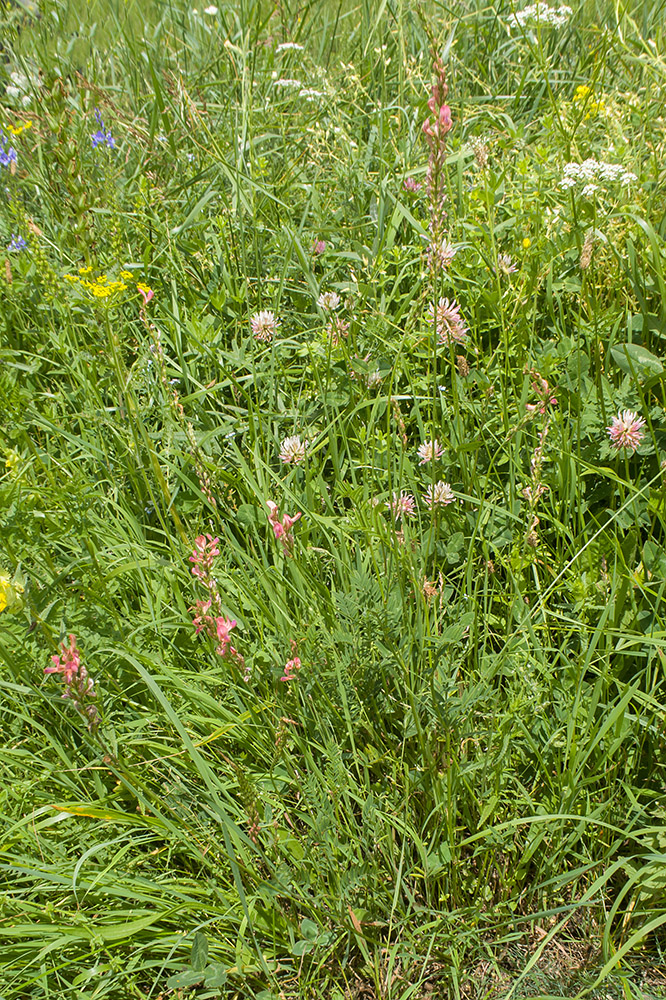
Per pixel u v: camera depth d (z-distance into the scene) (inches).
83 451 108.2
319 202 145.2
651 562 80.2
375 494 97.7
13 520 90.4
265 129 165.5
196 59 202.8
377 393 109.8
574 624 80.4
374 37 183.9
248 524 94.3
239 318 124.6
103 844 65.6
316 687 75.3
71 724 77.1
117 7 230.4
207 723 77.5
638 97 144.0
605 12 189.3
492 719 71.8
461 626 75.3
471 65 189.5
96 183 139.6
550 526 91.7
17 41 202.2
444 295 117.3
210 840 68.2
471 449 93.4
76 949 65.2
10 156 147.4
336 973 66.8
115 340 100.0
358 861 68.4
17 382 118.4
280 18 197.9
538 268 111.9
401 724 76.2
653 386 95.5
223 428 102.3
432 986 66.5
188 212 145.1
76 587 87.2
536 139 154.7
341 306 121.3
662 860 61.8
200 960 61.2
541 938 68.4
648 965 65.6
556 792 70.1
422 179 141.3
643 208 114.7
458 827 71.2
